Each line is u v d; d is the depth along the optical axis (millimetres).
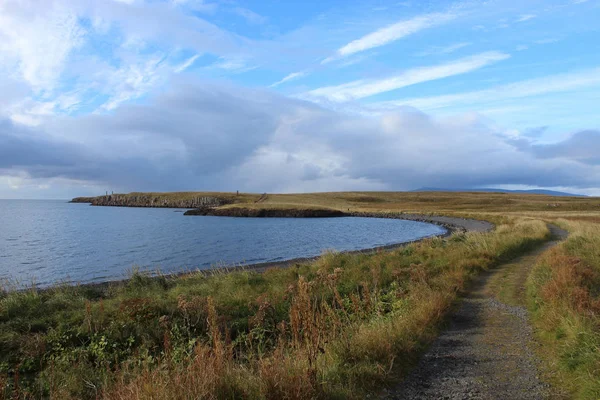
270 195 185750
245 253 35688
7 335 8484
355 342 6125
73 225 72062
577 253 16609
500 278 13734
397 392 5098
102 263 30672
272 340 8594
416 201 160625
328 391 4625
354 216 108625
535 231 30594
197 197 173375
